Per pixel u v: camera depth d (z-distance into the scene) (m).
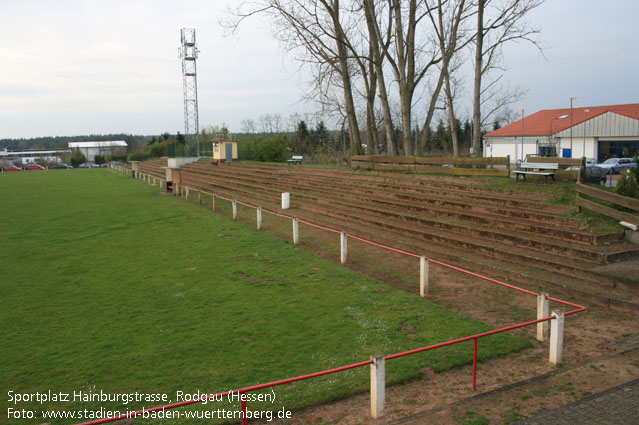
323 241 16.28
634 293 9.52
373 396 5.71
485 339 8.13
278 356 7.60
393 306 9.86
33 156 152.00
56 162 108.38
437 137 71.25
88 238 17.72
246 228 19.00
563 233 12.63
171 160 50.91
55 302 10.44
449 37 25.02
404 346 7.87
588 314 9.05
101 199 29.97
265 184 30.11
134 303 10.32
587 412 5.67
